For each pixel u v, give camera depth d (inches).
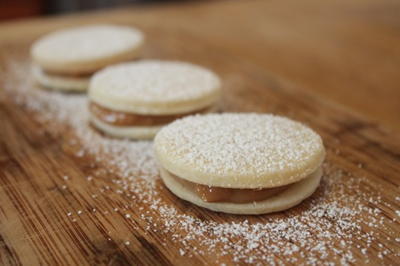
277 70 11.9
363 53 12.9
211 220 7.1
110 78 9.4
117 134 8.9
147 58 12.1
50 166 8.3
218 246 6.7
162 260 6.5
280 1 17.1
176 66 10.0
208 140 7.5
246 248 6.7
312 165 7.2
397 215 7.2
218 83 9.4
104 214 7.3
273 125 7.9
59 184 7.9
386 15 15.5
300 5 16.6
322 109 9.8
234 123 7.9
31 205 7.5
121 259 6.6
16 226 7.1
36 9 17.9
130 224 7.1
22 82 10.9
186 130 7.7
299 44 13.3
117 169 8.1
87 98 10.3
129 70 9.8
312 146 7.4
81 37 11.5
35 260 6.6
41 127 9.3
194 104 8.8
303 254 6.6
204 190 7.1
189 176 7.1
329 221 7.1
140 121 8.8
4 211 7.3
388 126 9.3
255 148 7.3
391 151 8.6
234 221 7.1
